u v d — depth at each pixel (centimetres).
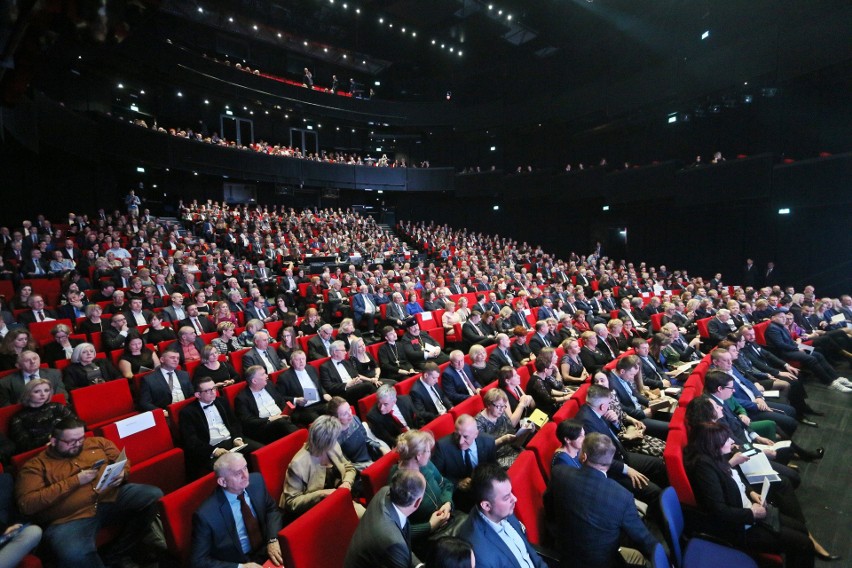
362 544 221
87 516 284
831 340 749
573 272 1625
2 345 490
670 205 1683
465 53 2258
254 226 1577
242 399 438
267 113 2127
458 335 819
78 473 281
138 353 554
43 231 1045
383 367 627
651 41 1628
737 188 1339
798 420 532
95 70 1458
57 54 1279
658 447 393
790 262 1346
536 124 2134
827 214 1252
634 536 242
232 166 1819
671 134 1678
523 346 634
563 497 256
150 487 316
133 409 464
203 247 1329
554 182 2025
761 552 275
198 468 392
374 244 1775
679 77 1500
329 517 246
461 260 1719
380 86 2564
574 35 1864
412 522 295
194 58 1673
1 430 360
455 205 2506
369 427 408
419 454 282
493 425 402
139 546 311
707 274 1579
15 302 706
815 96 1248
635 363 473
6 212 1071
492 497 223
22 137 890
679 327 863
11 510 280
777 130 1343
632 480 340
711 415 321
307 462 310
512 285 1339
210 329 753
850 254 1212
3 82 267
